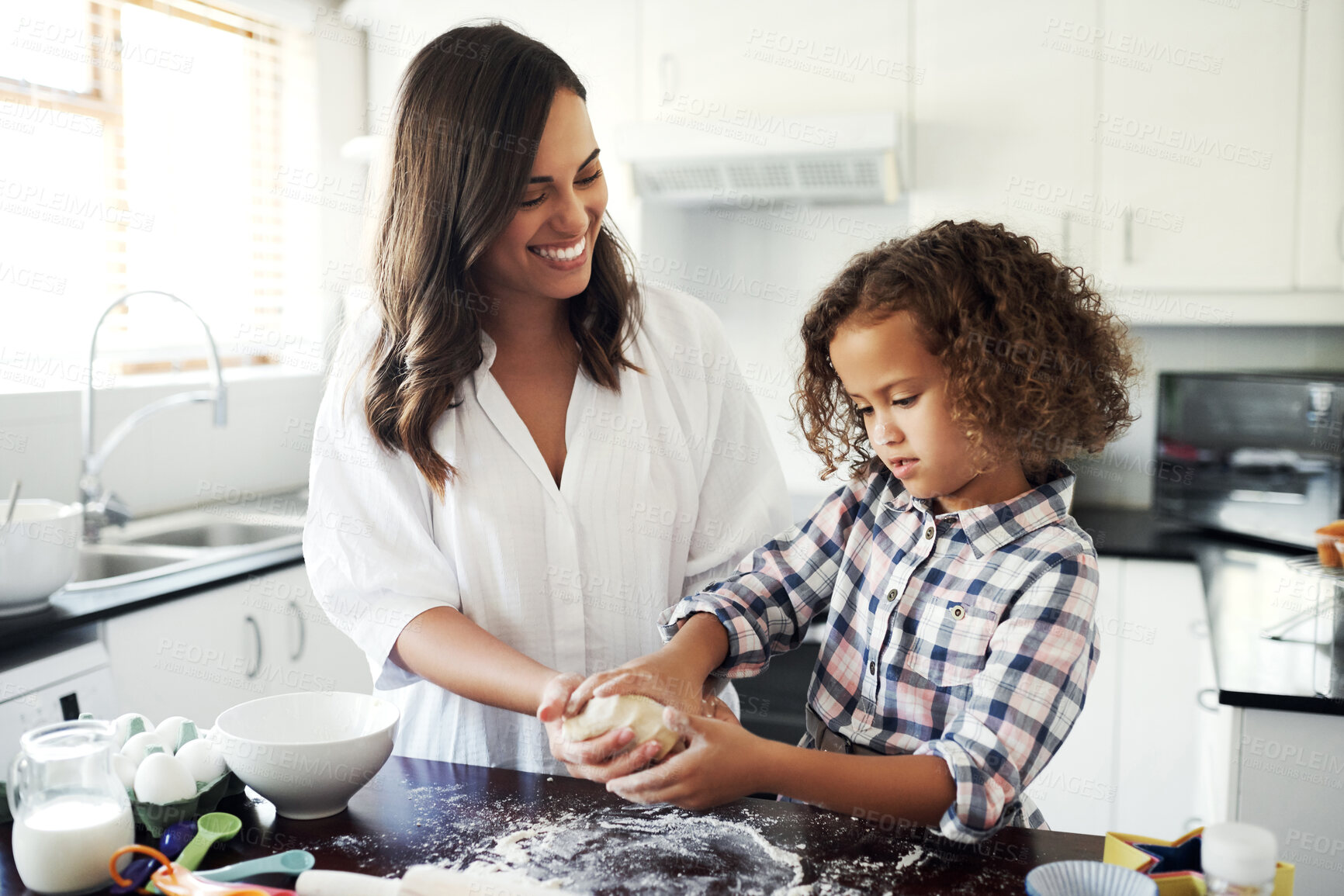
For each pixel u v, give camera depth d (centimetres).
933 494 95
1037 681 85
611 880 82
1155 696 227
